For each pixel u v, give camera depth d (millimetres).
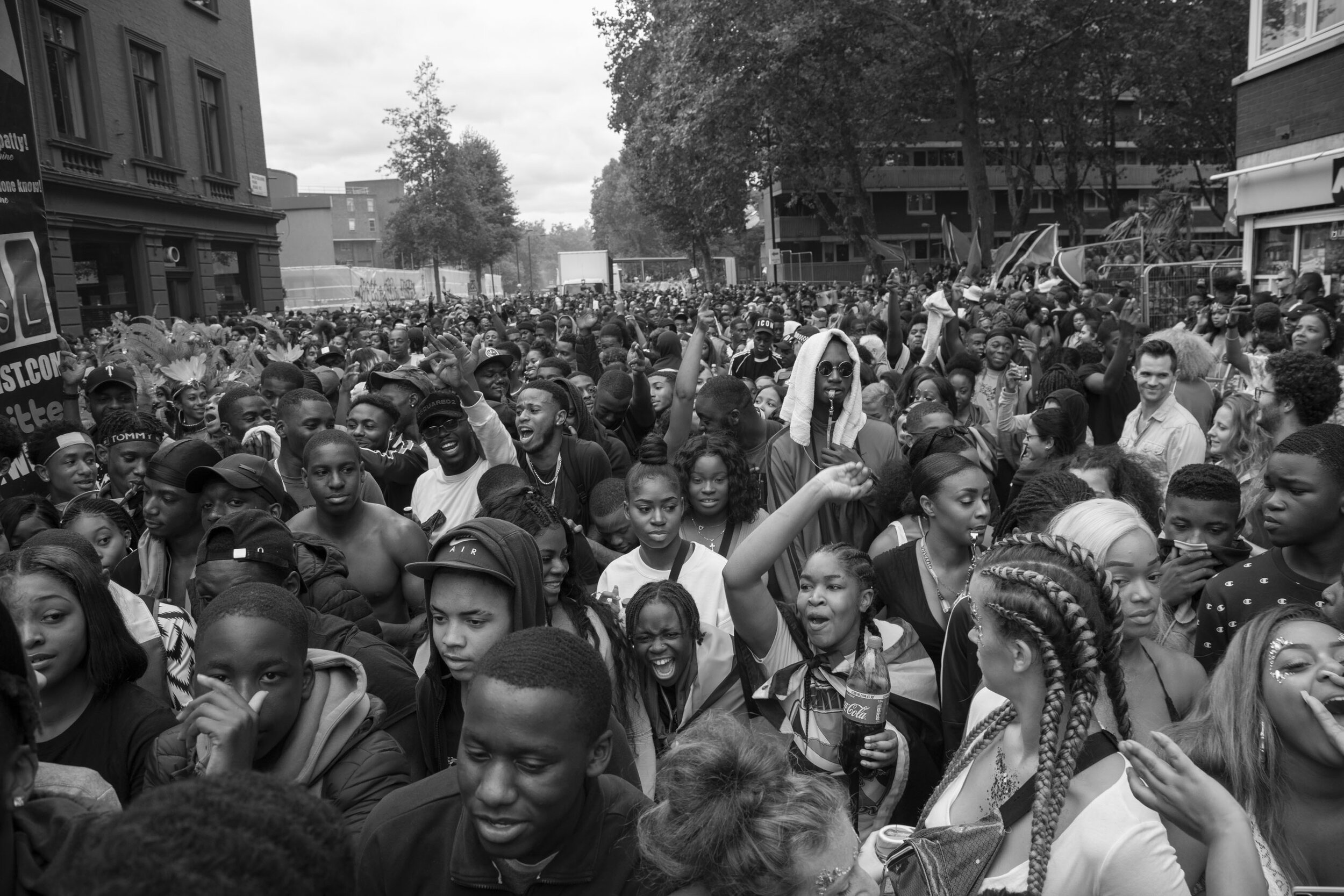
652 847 1930
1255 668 2336
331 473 4445
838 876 1940
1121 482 4039
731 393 5605
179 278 28453
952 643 3121
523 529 2824
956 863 1917
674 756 1993
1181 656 2947
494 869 1941
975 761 2193
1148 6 33594
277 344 14430
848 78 33500
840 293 33781
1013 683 1964
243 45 32531
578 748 1835
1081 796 1843
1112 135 43781
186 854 1104
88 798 1854
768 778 1946
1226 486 3707
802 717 3307
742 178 39250
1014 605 1903
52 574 2621
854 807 3082
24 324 5484
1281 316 9852
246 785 1241
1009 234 61312
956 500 3697
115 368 8352
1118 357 7355
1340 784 2264
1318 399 4617
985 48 32656
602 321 19391
